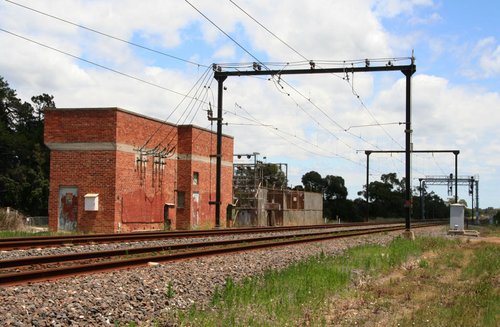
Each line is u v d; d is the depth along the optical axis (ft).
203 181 157.07
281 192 222.48
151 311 34.14
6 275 37.47
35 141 256.93
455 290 48.52
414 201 449.06
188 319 32.78
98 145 122.11
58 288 36.47
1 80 281.54
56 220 123.65
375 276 56.70
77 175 123.24
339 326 33.83
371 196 427.33
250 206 197.16
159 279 43.09
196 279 45.37
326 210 348.79
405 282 53.01
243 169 212.43
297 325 33.53
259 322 33.17
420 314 36.86
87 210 120.78
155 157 137.08
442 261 74.69
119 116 122.31
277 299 39.29
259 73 118.52
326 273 52.26
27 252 58.23
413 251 86.12
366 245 91.30
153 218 135.95
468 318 35.81
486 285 49.19
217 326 32.14
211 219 161.99
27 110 284.41
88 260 53.36
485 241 125.08
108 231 120.26
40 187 238.68
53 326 28.63
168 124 142.31
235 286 42.06
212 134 162.71
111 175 121.19
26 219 148.46
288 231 134.10
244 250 72.59
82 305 32.55
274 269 54.65
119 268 47.62
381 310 39.17
